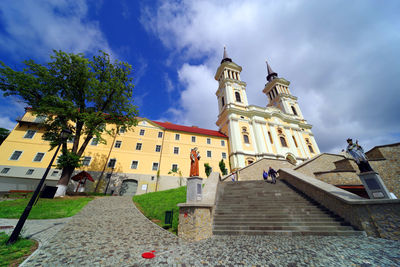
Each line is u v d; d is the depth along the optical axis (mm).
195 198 7000
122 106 20875
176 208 10320
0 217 8617
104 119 18984
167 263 4043
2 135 27812
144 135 29578
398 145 13180
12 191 16516
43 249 4762
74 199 14484
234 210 8508
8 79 14547
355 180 11008
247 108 37250
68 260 4125
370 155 14750
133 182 26000
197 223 6176
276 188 11281
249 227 6934
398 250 4363
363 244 4957
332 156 17500
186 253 4707
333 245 4988
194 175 7715
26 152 22469
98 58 19547
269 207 8492
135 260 4211
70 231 6672
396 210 5523
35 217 9023
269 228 6781
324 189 7969
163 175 27156
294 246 5055
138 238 6102
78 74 17422
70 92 17891
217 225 7352
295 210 7934
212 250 4922
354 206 6387
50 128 17266
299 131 39250
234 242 5668
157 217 9438
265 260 4094
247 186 12430
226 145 33719
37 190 5816
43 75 15930
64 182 15734
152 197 15016
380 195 6113
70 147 24359
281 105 45094
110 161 25672
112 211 11008
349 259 3934
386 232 5477
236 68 43625
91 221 8422
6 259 3971
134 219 9117
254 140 33219
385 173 12891
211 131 37594
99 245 5270
